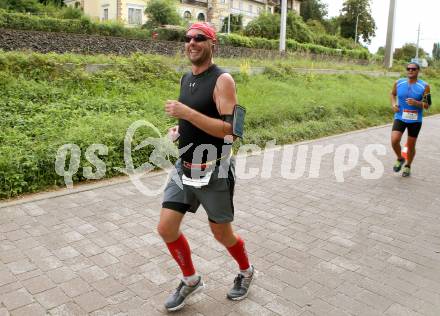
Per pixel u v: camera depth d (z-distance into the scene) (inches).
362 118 483.5
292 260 162.6
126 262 156.1
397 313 131.4
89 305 130.5
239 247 132.8
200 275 145.7
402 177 278.5
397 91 271.9
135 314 127.4
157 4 1146.7
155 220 193.0
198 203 130.5
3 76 324.8
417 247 176.9
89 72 384.2
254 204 219.9
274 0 2162.9
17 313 125.3
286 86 525.0
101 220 190.7
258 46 1044.5
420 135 441.1
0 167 213.5
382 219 206.1
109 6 1448.1
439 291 144.2
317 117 442.9
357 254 169.0
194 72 122.6
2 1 941.8
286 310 131.4
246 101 414.3
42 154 229.9
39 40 537.6
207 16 1790.1
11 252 159.5
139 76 408.8
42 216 191.9
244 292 136.0
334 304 135.1
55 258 156.6
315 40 1498.5
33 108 299.6
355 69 824.3
